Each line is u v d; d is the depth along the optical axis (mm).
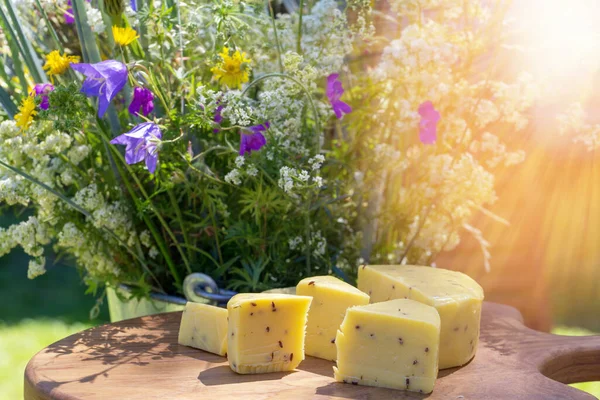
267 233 615
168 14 589
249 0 612
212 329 570
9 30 594
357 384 528
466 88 648
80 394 495
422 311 534
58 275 2037
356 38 681
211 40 634
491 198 677
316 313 578
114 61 532
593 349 591
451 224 680
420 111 623
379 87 659
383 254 678
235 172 567
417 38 616
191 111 561
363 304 569
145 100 554
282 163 592
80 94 528
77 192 583
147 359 555
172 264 616
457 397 507
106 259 615
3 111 627
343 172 660
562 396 507
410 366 518
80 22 575
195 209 611
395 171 661
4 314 1684
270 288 616
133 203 614
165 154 566
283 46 631
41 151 570
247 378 532
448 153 674
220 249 626
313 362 571
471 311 559
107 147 587
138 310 655
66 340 583
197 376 531
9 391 1202
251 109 570
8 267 2105
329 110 648
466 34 645
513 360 568
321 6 635
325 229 633
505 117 661
